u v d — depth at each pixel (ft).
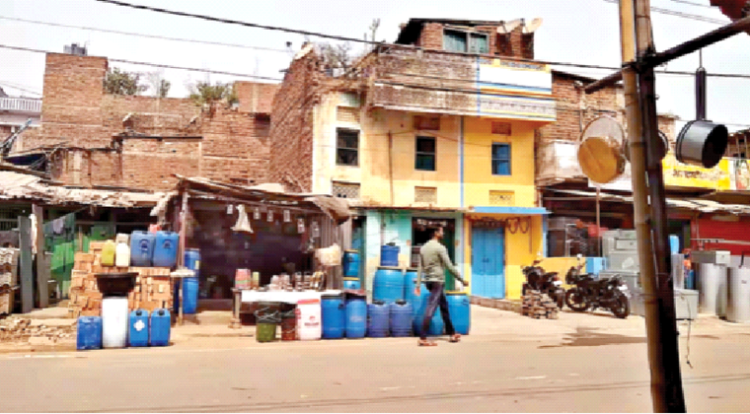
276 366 26.04
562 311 54.24
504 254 67.41
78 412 17.54
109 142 89.20
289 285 41.34
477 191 66.74
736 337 40.73
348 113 62.95
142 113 93.04
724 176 73.77
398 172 64.13
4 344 32.19
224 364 26.37
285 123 73.10
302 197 46.91
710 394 21.77
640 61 13.85
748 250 75.10
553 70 72.43
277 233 59.52
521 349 32.35
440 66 63.98
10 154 78.02
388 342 34.42
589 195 65.77
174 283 43.62
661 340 13.34
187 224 49.21
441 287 33.86
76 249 60.85
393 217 63.16
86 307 41.86
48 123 87.10
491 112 65.00
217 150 79.97
